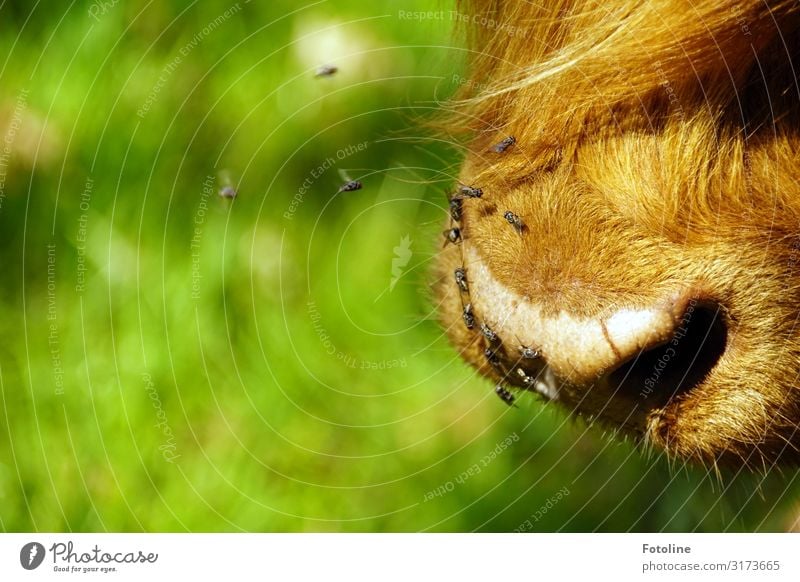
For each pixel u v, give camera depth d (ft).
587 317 9.66
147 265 17.43
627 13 10.33
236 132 18.42
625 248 9.77
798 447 10.07
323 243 18.06
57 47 18.65
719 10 9.71
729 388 9.66
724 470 11.62
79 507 15.69
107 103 18.30
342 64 18.83
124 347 16.84
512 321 10.06
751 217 9.84
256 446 16.63
